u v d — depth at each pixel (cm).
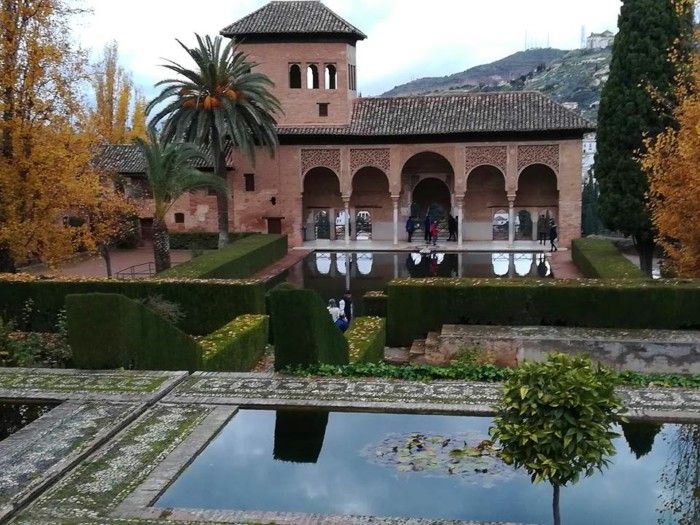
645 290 1483
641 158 2427
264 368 1486
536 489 726
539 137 3428
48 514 666
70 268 3066
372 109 3681
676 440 848
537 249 3434
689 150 1656
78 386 1031
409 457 799
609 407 600
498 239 3884
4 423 916
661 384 1016
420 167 3806
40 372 1103
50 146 1855
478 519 669
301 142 3606
